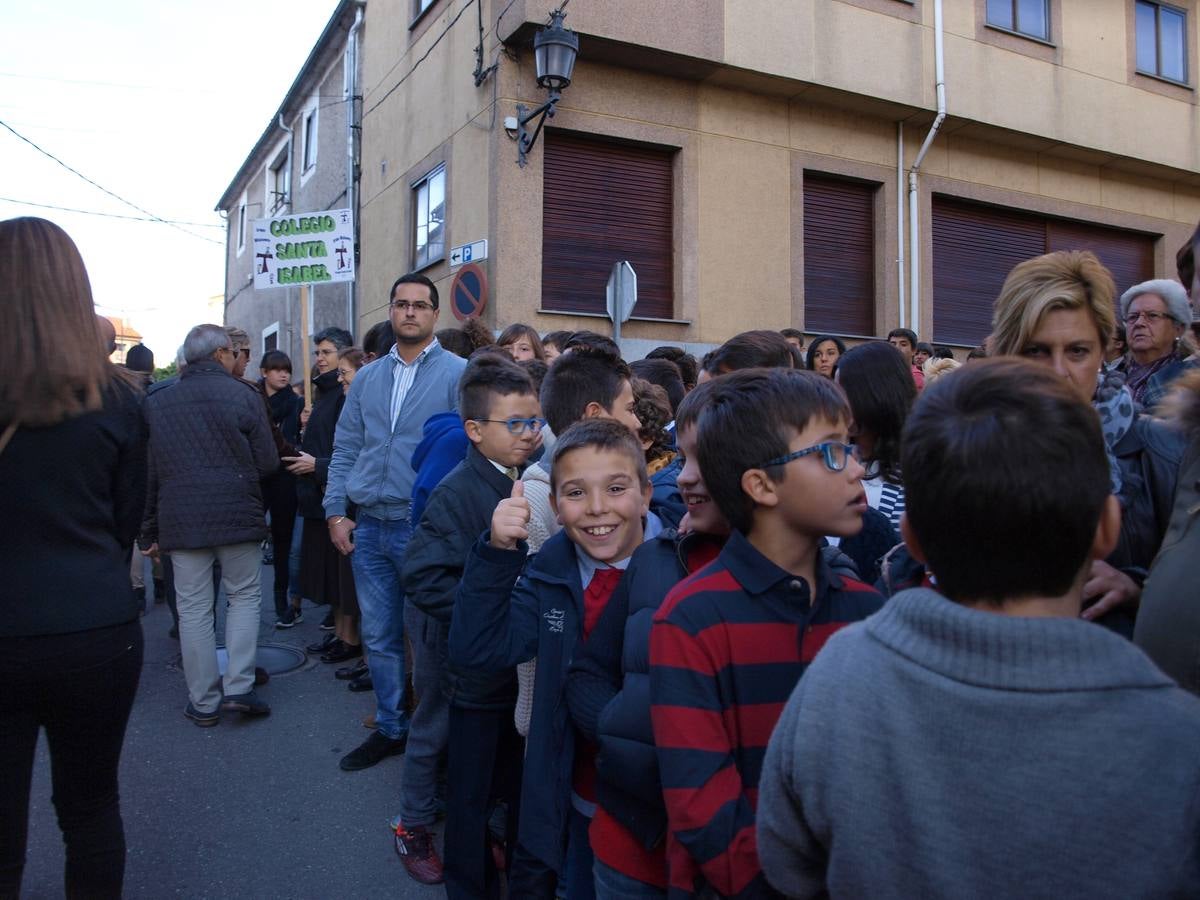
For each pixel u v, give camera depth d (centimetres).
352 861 294
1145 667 86
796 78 906
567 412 255
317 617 639
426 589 238
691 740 136
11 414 189
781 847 107
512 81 830
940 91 985
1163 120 1178
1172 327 361
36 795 344
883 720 93
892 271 1013
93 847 210
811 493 141
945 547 96
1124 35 1149
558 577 201
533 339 477
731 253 920
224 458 405
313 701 450
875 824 92
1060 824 83
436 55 968
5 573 189
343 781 354
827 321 995
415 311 382
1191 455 132
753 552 145
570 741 195
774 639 141
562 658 196
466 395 253
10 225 194
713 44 861
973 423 94
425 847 291
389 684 372
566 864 204
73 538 197
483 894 237
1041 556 92
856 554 214
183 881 280
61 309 192
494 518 198
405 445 371
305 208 1485
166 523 399
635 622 167
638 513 198
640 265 893
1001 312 183
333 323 1360
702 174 908
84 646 195
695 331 899
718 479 149
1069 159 1142
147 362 662
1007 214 1121
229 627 421
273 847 302
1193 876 79
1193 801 80
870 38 954
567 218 862
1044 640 87
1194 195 1266
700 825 130
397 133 1084
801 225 962
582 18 800
